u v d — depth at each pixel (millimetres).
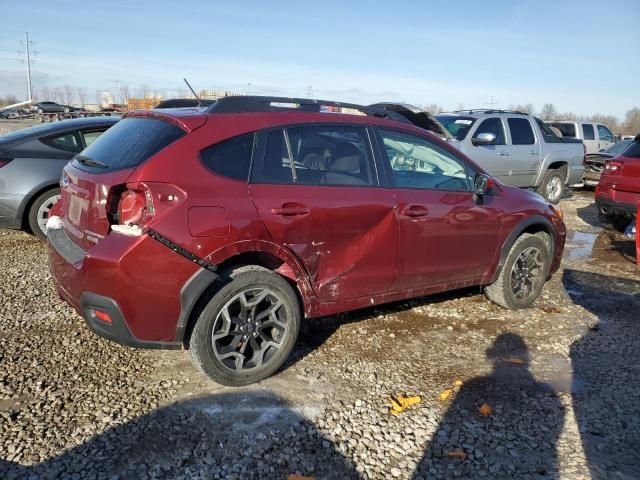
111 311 2953
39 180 6172
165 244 2955
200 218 3053
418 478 2648
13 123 33719
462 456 2820
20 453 2670
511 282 4898
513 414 3236
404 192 4008
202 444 2807
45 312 4426
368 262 3840
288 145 3533
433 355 4000
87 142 6609
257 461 2701
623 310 5156
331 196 3590
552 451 2895
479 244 4551
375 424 3070
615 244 8234
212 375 3262
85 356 3709
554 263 5305
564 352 4148
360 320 4598
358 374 3648
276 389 3393
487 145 10023
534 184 11172
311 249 3539
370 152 3924
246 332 3355
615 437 3037
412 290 4234
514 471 2725
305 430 2973
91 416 3010
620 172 7887
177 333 3109
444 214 4211
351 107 4137
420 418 3152
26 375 3416
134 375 3488
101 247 2955
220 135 3279
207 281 3086
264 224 3275
